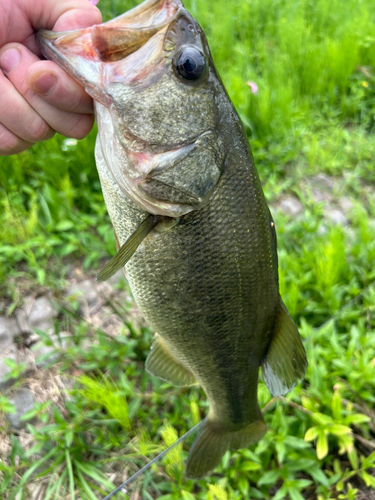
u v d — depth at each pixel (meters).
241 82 0.66
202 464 0.29
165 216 0.21
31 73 0.18
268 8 1.01
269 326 0.26
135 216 0.22
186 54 0.19
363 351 0.36
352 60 0.79
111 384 0.38
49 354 0.38
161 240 0.22
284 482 0.31
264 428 0.30
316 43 0.90
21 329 0.43
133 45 0.19
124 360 0.40
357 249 0.47
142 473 0.33
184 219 0.21
